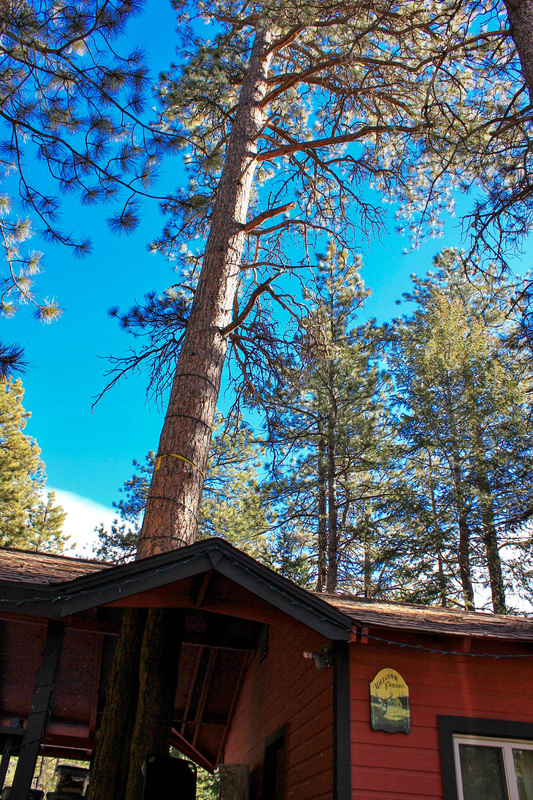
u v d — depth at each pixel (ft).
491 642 16.88
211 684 29.91
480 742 15.96
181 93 34.45
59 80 21.43
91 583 13.47
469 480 52.70
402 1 28.71
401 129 31.37
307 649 19.29
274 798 22.36
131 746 18.22
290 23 32.65
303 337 31.17
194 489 22.17
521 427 51.03
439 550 51.31
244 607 16.20
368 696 15.97
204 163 26.14
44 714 15.25
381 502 54.75
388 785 14.92
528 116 21.88
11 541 82.23
